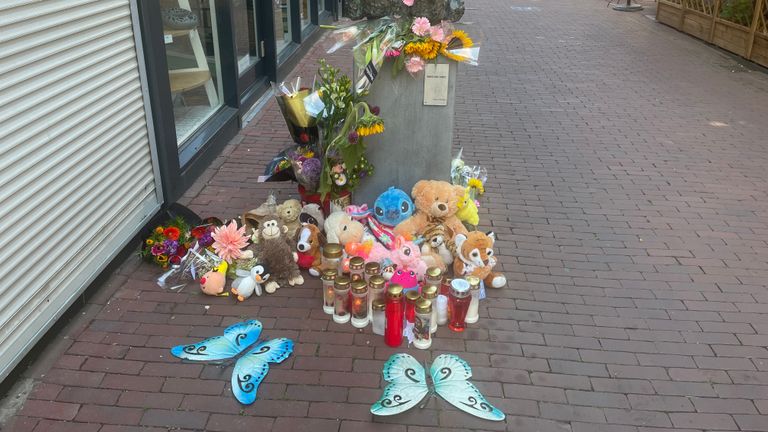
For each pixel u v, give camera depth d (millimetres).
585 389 3236
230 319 3715
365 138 4441
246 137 6691
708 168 6219
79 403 3055
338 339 3561
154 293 3943
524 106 8203
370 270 3662
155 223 4598
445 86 4266
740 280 4262
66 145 3502
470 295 3572
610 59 11148
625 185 5773
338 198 4434
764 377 3365
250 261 4000
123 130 4195
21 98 3119
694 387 3279
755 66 10836
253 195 5266
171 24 5551
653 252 4598
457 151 6512
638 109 8180
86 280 3775
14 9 3041
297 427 2936
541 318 3799
